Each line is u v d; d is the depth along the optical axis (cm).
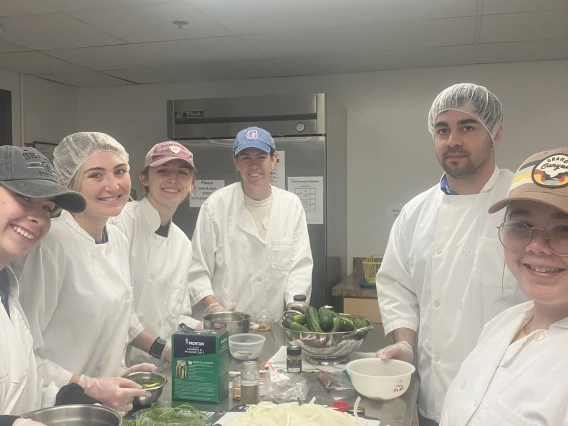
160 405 125
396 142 328
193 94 359
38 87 344
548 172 82
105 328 141
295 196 252
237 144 231
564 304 85
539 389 79
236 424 106
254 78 348
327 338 149
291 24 237
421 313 164
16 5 212
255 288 239
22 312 113
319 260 282
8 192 97
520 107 307
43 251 127
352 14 223
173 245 192
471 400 93
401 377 129
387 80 328
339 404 123
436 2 211
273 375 141
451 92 150
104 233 149
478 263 150
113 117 375
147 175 184
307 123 279
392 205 331
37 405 115
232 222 242
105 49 277
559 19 231
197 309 231
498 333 101
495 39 260
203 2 210
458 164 151
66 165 136
